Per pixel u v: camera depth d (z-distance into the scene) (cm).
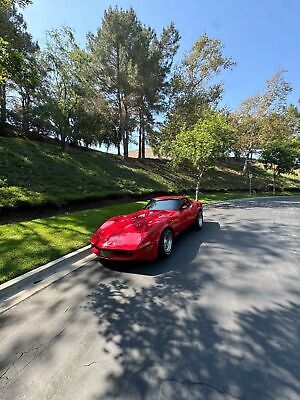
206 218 992
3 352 237
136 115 2394
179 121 2281
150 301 324
